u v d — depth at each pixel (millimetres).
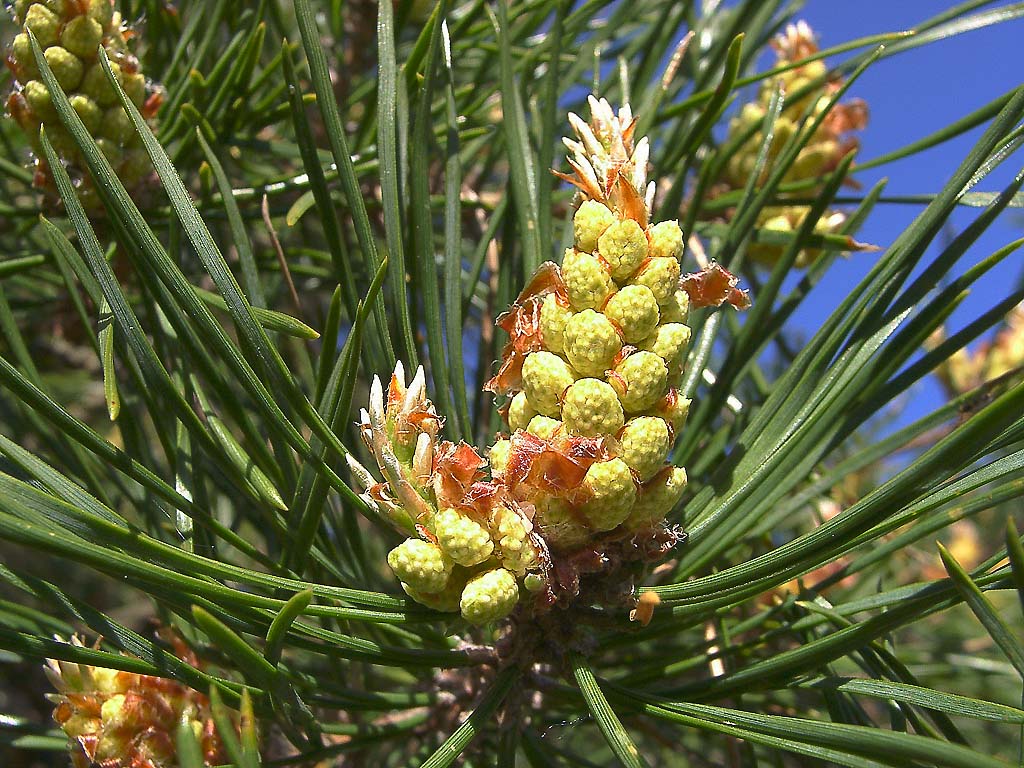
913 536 94
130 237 80
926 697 72
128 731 97
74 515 69
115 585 271
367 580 109
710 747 190
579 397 77
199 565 72
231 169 176
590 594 87
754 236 125
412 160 98
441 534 74
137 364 103
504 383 87
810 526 175
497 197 178
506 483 78
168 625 108
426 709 112
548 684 98
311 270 152
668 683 132
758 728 71
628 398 78
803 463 96
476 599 74
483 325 138
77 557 63
